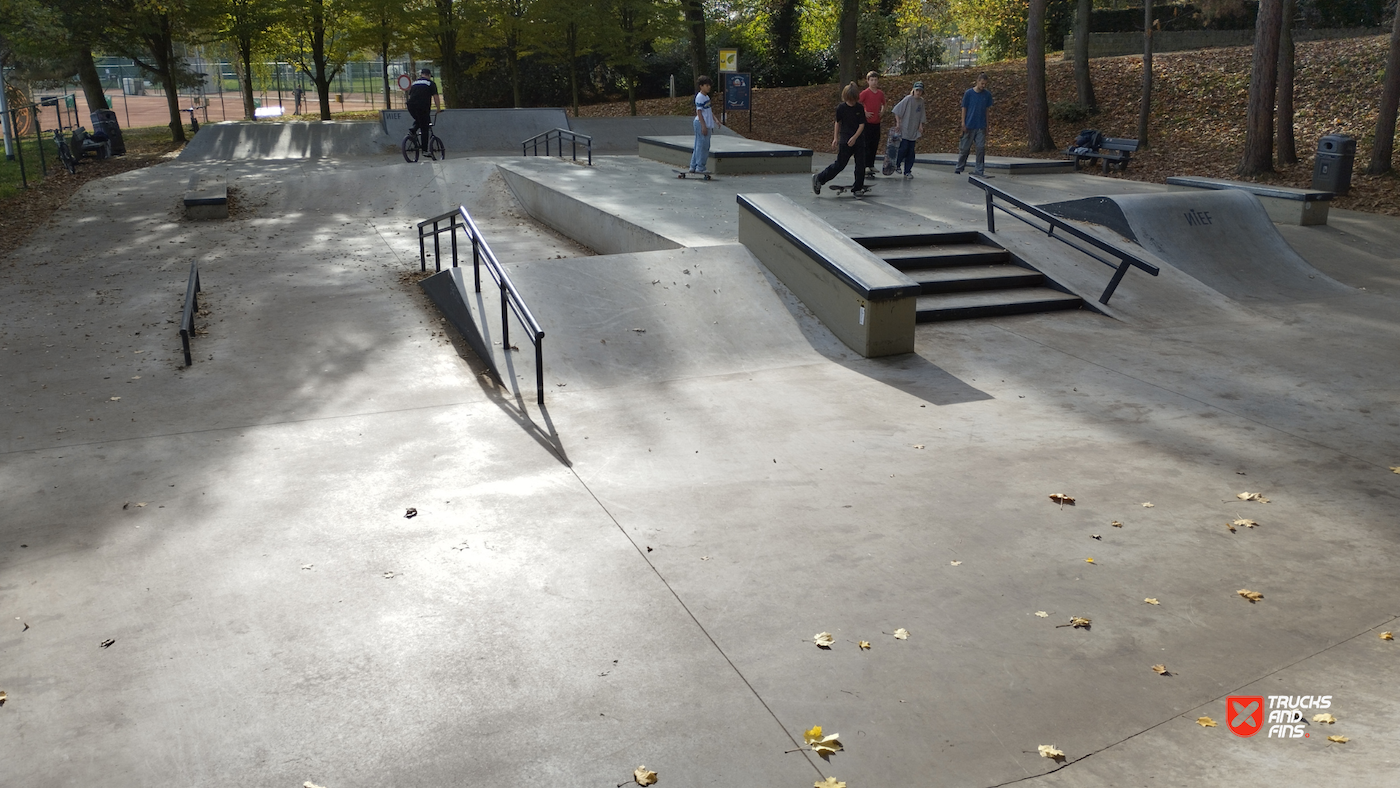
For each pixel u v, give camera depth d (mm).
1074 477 6168
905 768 3498
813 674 4086
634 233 12453
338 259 13484
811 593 4766
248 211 17391
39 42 24328
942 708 3842
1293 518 5531
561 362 8594
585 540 5402
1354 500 5770
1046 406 7605
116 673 4168
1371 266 12570
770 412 7570
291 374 8609
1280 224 14461
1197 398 7742
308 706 3914
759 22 37031
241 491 6152
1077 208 13070
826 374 8531
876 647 4277
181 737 3732
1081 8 24141
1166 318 10227
